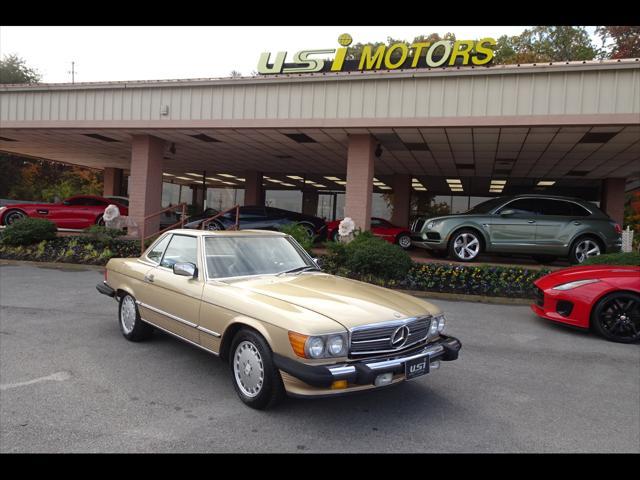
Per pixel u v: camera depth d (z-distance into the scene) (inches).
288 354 138.3
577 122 417.7
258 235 208.2
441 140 542.0
